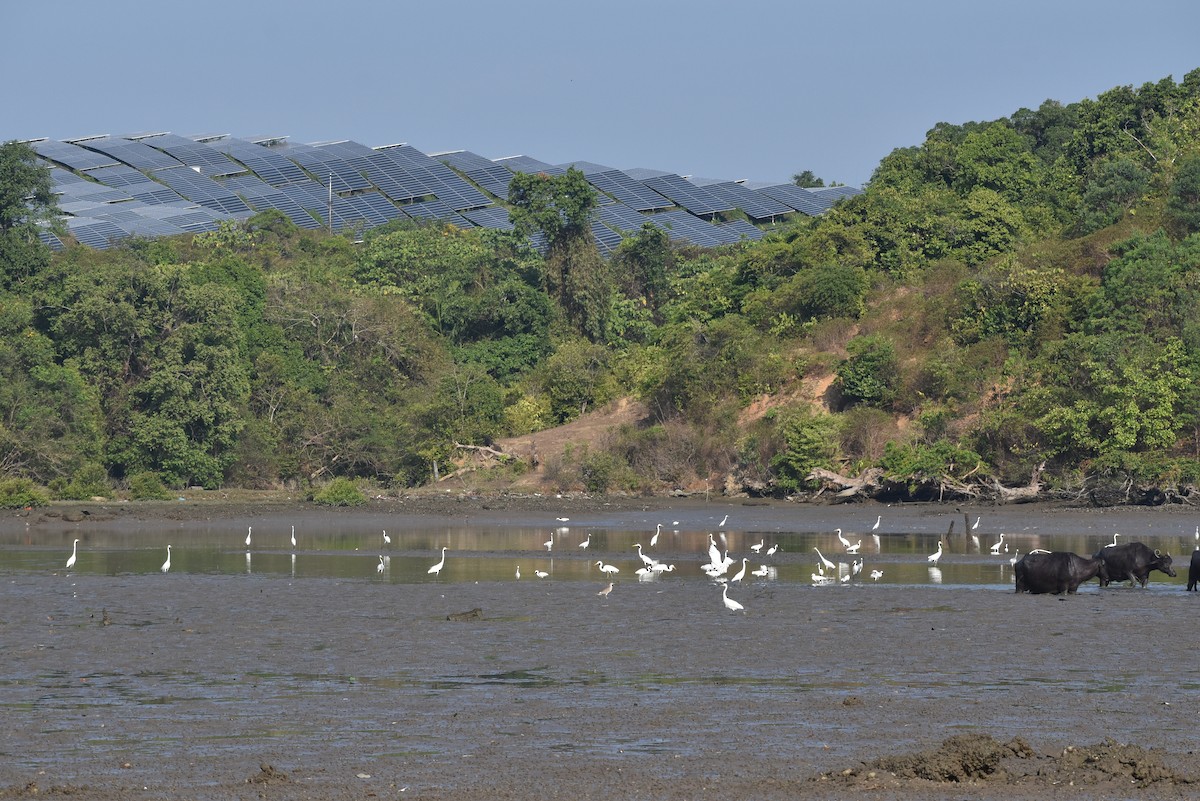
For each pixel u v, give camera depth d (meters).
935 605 29.05
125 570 37.72
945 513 53.91
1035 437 58.81
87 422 68.62
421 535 49.34
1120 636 24.64
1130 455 53.81
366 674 21.64
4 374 68.56
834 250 75.38
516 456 70.69
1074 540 44.00
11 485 62.25
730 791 14.97
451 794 14.98
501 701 19.55
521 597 30.81
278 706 19.31
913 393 64.69
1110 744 16.31
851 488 59.16
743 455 64.44
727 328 71.19
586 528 52.00
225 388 70.12
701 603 29.59
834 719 18.30
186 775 15.78
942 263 72.56
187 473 69.06
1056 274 66.69
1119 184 74.25
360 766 16.14
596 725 18.05
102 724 18.25
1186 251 63.28
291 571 37.09
